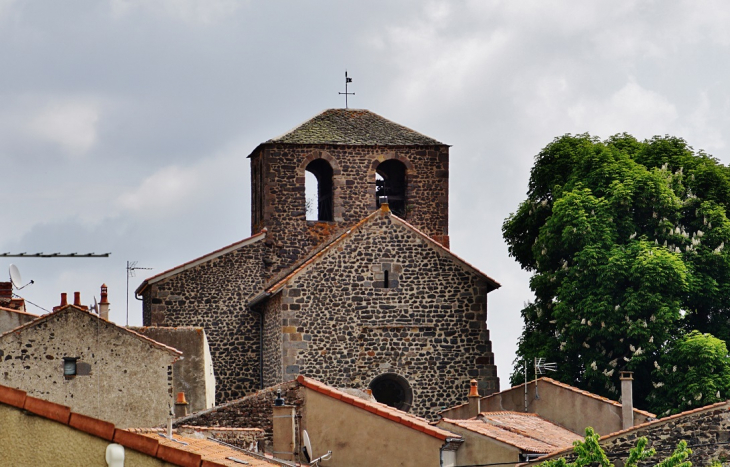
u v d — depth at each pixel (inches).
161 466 847.7
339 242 2090.3
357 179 2285.9
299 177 2269.9
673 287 2155.5
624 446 1455.5
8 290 1978.3
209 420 1503.4
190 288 2207.2
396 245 2106.3
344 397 1487.5
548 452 1549.0
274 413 1435.8
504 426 1667.1
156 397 1674.5
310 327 2064.5
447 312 2108.8
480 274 2119.8
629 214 2253.9
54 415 828.6
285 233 2255.2
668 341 2154.3
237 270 2228.1
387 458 1473.9
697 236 2265.0
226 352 2201.0
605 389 2158.0
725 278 2244.1
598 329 2156.7
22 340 1653.5
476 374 2103.8
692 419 1449.3
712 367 2090.3
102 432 837.8
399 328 2092.8
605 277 2167.8
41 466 822.5
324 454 1475.1
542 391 1868.8
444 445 1476.4
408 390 2087.8
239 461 1159.0
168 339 1935.3
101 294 1884.8
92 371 1663.4
